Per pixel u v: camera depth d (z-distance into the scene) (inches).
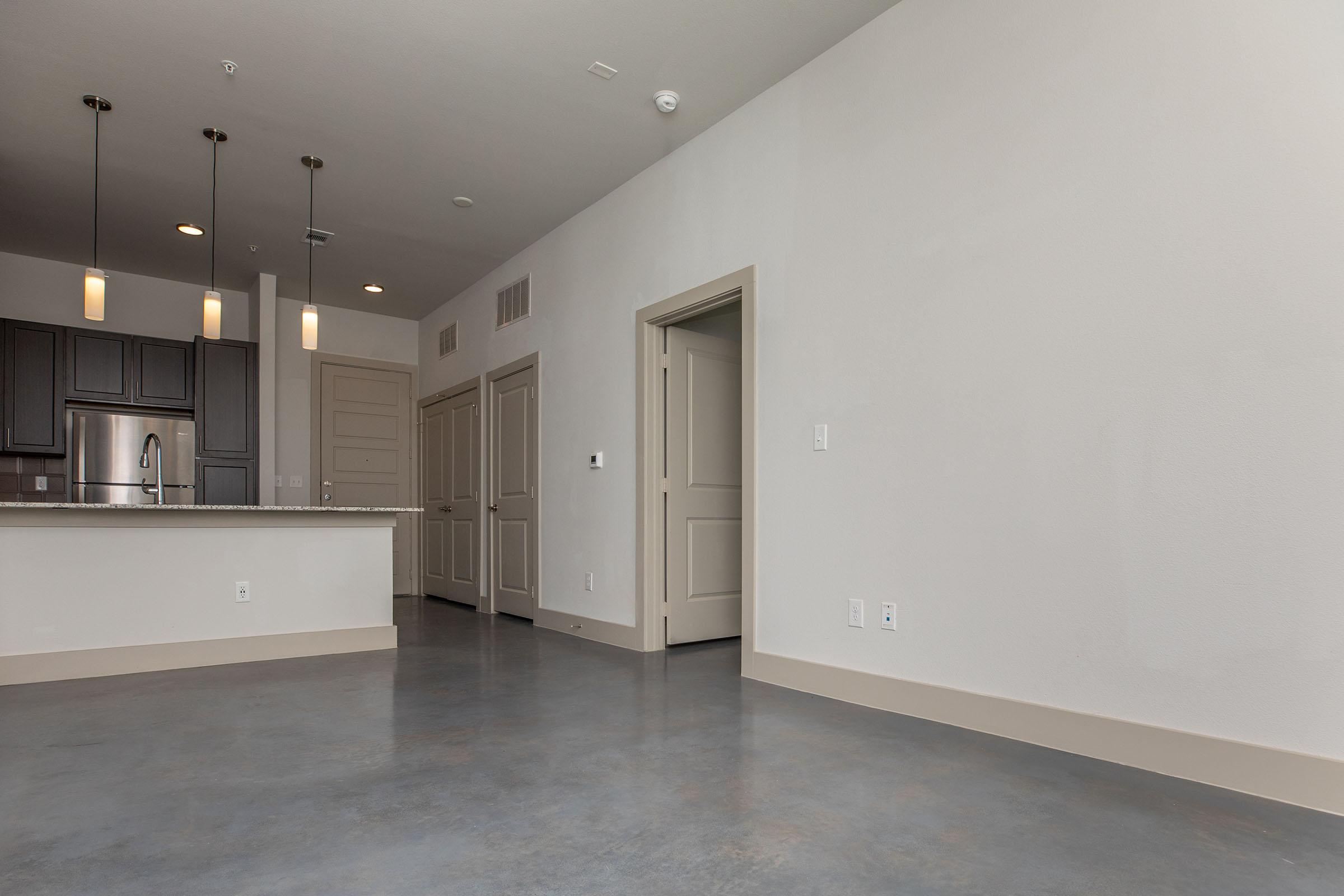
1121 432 95.7
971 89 114.2
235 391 251.0
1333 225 80.5
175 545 163.5
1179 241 91.5
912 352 120.5
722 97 152.7
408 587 306.2
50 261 241.3
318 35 132.6
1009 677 105.7
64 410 227.1
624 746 102.8
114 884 65.2
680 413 184.5
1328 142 81.2
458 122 161.3
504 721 116.1
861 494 127.6
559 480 213.6
